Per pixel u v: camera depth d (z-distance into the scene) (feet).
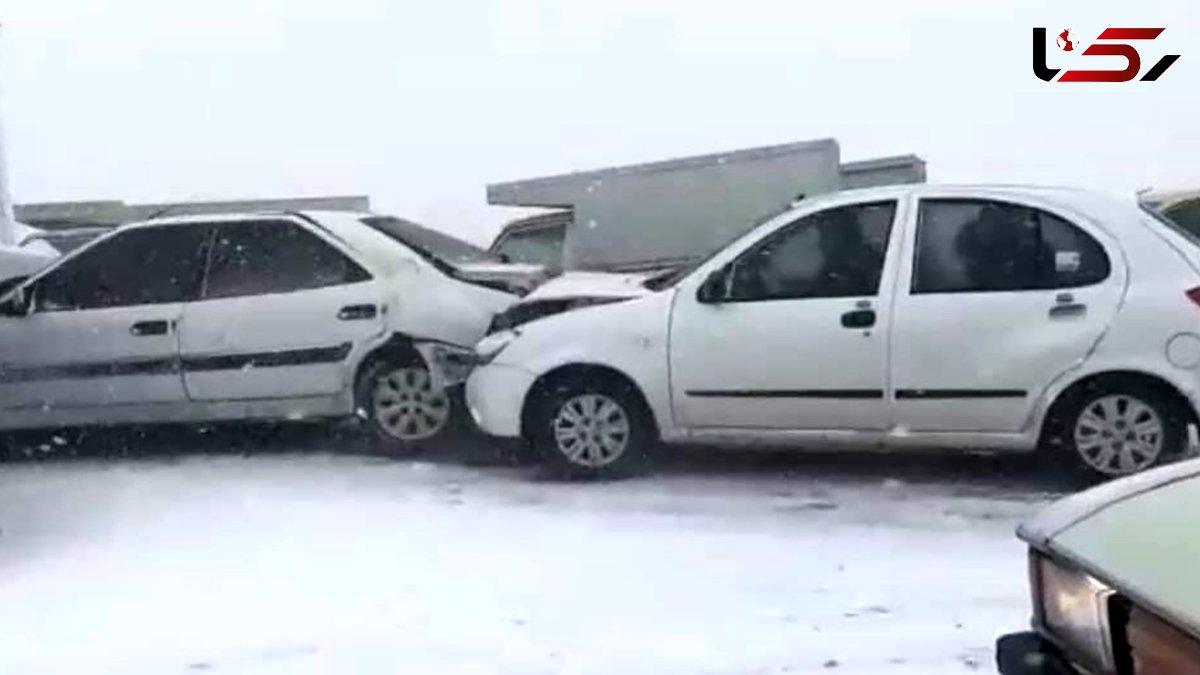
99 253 26.91
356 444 27.78
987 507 21.04
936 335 21.40
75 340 26.61
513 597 17.02
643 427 23.31
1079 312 20.93
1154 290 20.75
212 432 29.73
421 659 14.90
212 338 26.22
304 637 15.70
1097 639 8.41
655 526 20.39
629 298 23.57
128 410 26.71
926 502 21.48
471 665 14.69
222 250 26.66
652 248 44.57
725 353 22.49
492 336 24.47
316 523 21.08
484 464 25.38
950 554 18.49
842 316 21.85
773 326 22.21
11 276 29.37
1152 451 20.77
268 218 26.71
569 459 23.61
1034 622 9.36
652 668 14.47
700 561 18.44
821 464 24.43
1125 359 20.68
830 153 43.73
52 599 17.43
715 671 14.35
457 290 25.96
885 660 14.55
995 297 21.27
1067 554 8.84
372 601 16.98
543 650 15.08
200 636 15.84
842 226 22.17
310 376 26.09
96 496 23.49
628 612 16.33
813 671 14.29
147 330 26.43
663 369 22.88
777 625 15.72
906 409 21.70
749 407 22.50
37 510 22.49
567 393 23.56
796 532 19.85
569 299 24.35
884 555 18.54
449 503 22.24
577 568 18.24
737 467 24.35
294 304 26.11
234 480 24.57
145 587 17.85
